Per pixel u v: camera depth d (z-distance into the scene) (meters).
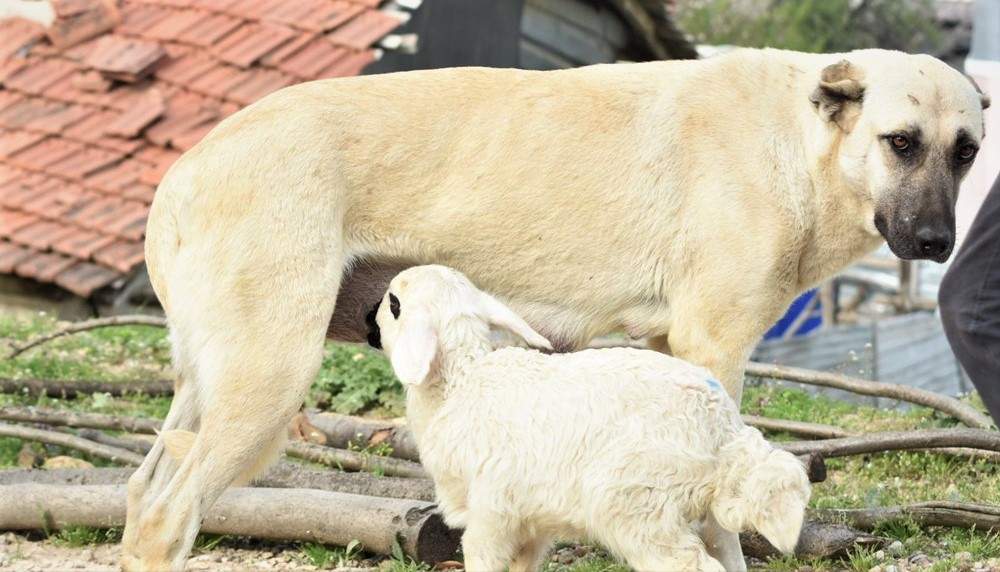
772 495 5.35
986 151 18.58
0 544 7.45
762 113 7.29
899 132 6.95
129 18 17.92
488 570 5.82
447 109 7.13
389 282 7.17
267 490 7.39
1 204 15.46
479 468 5.80
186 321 6.80
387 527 6.96
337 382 10.67
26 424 9.27
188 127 15.92
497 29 18.59
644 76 7.41
